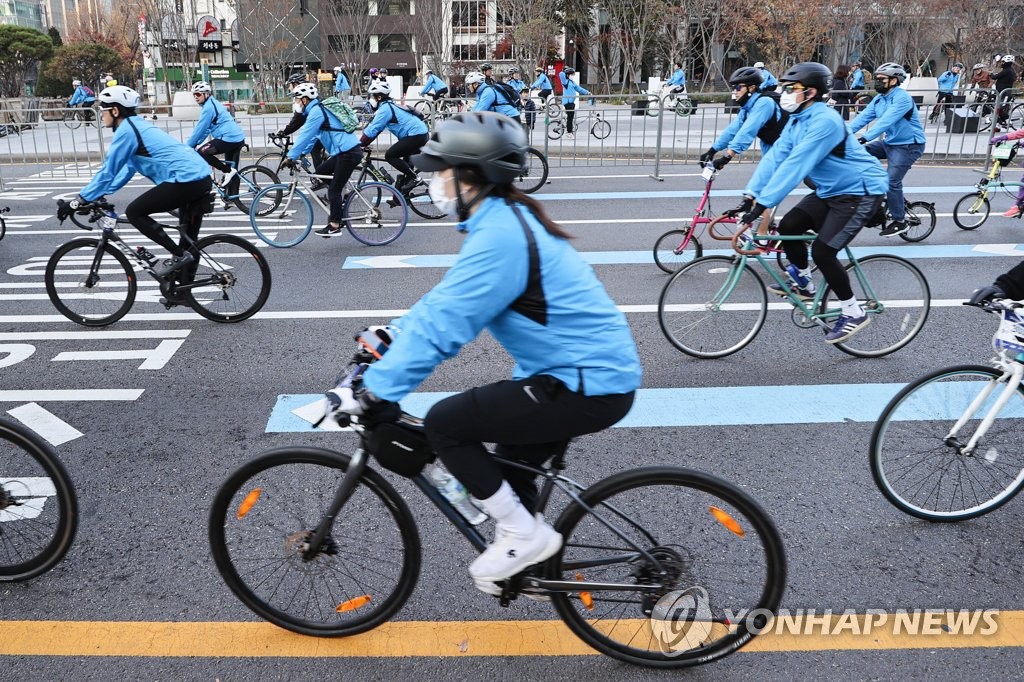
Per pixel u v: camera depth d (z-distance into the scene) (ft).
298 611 9.63
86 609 10.13
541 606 10.17
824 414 15.65
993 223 33.73
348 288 24.84
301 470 9.41
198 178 20.56
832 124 16.56
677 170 48.39
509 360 18.48
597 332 7.63
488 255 7.12
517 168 7.25
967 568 10.84
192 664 9.18
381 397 7.44
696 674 9.04
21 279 26.04
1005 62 68.95
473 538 8.70
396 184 34.88
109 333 20.59
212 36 127.03
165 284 20.80
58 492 10.19
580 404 7.66
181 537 11.66
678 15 122.72
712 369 17.97
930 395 11.62
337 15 128.06
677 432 14.87
